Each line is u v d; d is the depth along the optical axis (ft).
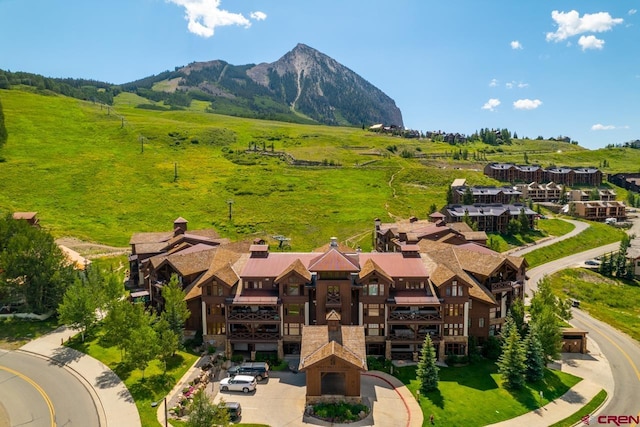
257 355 211.41
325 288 211.41
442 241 290.97
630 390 203.41
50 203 465.47
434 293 216.95
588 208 595.47
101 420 156.25
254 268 225.15
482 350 221.87
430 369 185.78
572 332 243.19
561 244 468.75
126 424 154.61
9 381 178.29
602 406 189.06
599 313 313.53
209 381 189.16
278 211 498.69
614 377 216.33
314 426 159.94
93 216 449.89
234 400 175.01
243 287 220.64
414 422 165.27
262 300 211.00
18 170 531.91
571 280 379.14
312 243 425.69
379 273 210.38
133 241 305.94
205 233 320.70
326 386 181.98
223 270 221.46
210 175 607.37
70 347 208.33
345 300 212.02
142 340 179.22
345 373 172.96
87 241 387.75
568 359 235.61
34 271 237.86
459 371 205.36
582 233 507.30
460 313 215.72
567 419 176.24
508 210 491.31
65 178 532.32
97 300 223.92
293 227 458.50
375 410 171.94
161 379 185.06
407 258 234.79
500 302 235.81
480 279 234.17
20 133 654.94
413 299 212.02
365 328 214.07
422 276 217.77
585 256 443.73
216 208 497.46
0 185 486.79
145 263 263.08
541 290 259.39
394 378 196.54
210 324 218.38
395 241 310.24
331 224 471.62
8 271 231.71
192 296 222.07
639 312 333.83
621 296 358.02
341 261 213.25
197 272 238.48
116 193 512.22
